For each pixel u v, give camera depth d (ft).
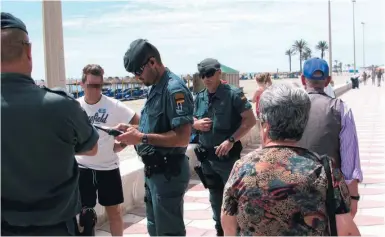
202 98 14.23
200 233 15.93
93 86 12.41
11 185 6.32
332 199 6.25
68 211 6.73
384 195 19.93
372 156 29.27
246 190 6.41
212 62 13.74
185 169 10.68
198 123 13.69
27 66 6.59
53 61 10.53
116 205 12.83
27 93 6.37
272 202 6.24
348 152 9.59
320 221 6.22
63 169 6.59
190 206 19.19
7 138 6.23
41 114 6.31
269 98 6.63
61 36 10.59
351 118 9.71
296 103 6.48
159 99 10.23
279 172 6.31
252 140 35.88
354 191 9.61
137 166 19.54
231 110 13.61
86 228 8.05
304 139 9.65
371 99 85.10
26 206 6.40
